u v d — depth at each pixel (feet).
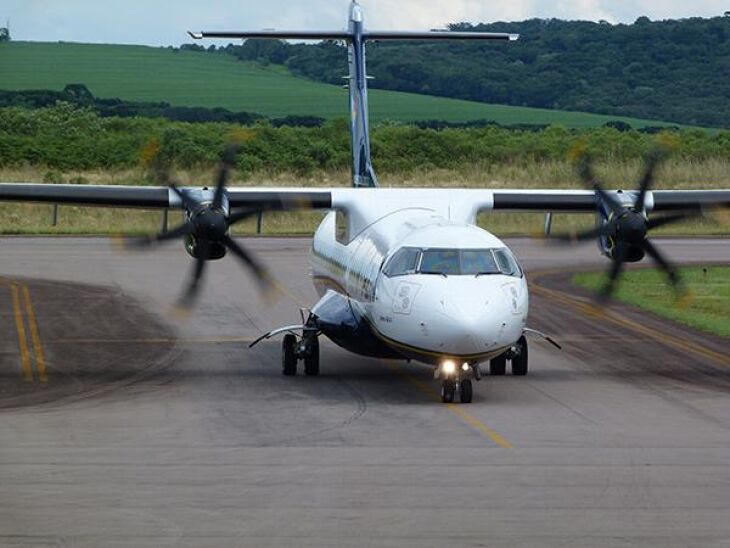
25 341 201.87
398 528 95.61
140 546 90.68
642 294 272.31
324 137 586.45
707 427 135.95
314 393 156.87
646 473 113.70
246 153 541.75
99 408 146.51
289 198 177.37
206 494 105.50
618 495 105.70
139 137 560.61
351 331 167.43
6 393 156.87
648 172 173.99
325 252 191.62
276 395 155.43
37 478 110.73
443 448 123.95
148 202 176.96
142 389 159.84
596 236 176.65
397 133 583.17
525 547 90.94
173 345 199.31
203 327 219.82
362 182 207.51
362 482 109.81
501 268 152.46
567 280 297.53
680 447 125.18
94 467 115.34
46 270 301.84
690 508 101.65
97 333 211.00
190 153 529.86
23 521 96.94
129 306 243.40
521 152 571.69
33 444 125.70
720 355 191.62
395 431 132.36
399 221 168.96
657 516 99.19
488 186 521.24
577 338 208.95
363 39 209.15
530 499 104.27
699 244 386.93
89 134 598.75
